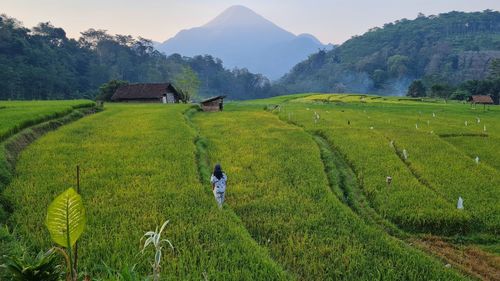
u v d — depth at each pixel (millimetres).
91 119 32188
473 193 15617
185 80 78438
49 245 9023
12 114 26047
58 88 90875
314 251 10000
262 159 19859
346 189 16516
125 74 130875
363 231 11445
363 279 8773
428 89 119438
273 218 12250
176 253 9266
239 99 170375
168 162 17875
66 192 3617
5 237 9047
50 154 18938
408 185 16156
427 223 13039
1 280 5062
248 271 8461
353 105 58469
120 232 10094
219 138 25719
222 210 12273
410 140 25844
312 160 19703
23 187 13422
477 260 11234
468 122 38219
